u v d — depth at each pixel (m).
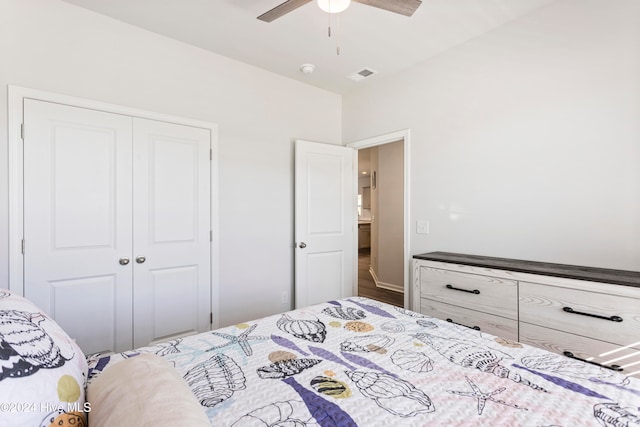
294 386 1.00
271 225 3.15
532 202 2.23
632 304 1.50
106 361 1.13
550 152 2.14
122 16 2.24
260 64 2.98
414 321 1.59
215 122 2.77
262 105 3.08
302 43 2.61
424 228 2.90
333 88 3.56
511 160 2.33
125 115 2.31
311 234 3.32
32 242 1.96
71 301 2.10
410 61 2.91
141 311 2.37
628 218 1.84
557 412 0.84
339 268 3.55
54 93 2.04
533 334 1.84
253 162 3.02
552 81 2.13
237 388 0.99
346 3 1.66
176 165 2.55
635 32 1.82
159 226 2.46
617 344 1.54
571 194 2.05
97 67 2.20
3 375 0.57
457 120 2.66
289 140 3.30
